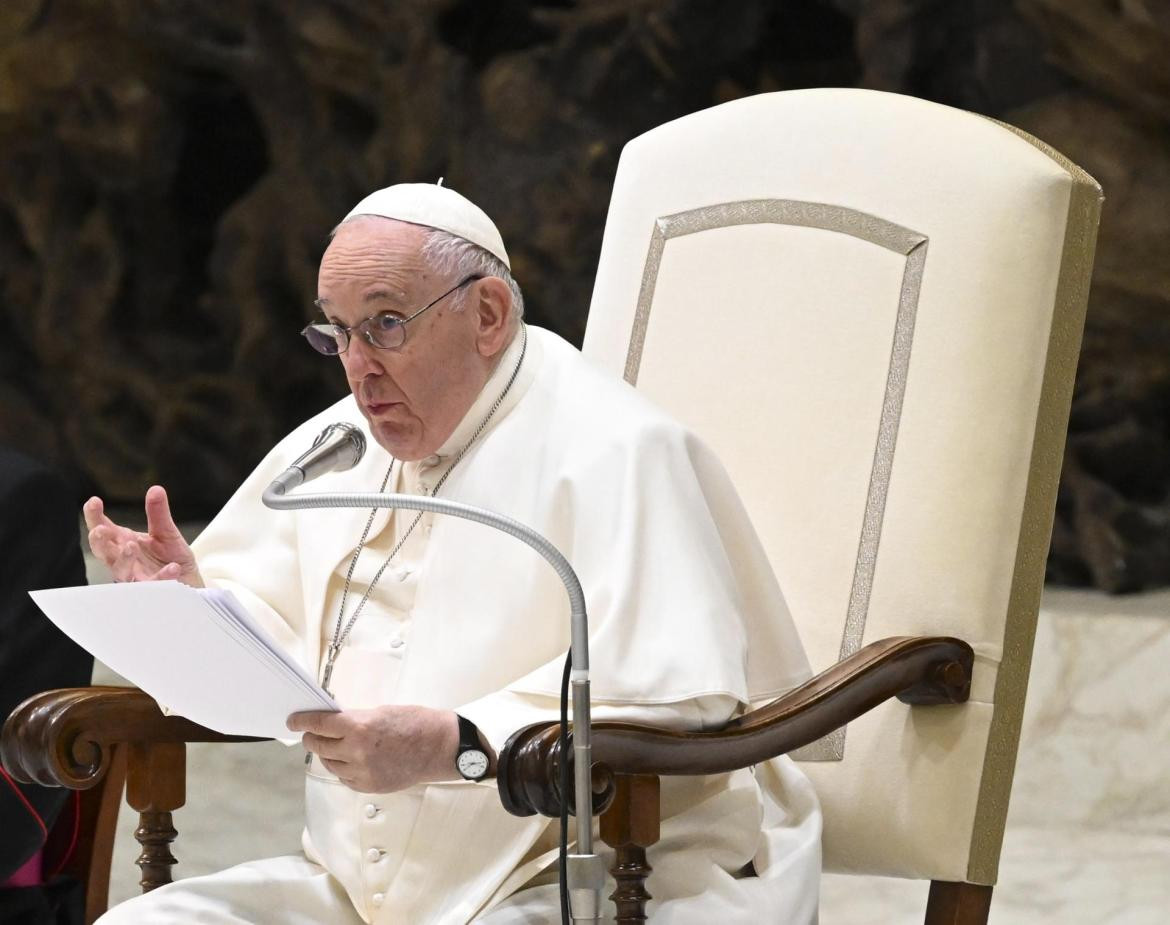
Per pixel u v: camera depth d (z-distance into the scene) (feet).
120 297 108.37
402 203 32.71
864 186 36.83
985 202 34.88
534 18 95.25
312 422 38.42
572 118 92.38
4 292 110.42
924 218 35.78
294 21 98.68
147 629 27.81
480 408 34.09
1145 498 83.92
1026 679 34.22
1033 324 34.19
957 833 33.63
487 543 33.40
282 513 37.68
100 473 108.88
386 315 31.99
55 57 103.40
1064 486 83.97
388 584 34.73
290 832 67.10
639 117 92.07
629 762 28.09
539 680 30.60
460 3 96.84
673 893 31.50
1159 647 69.87
